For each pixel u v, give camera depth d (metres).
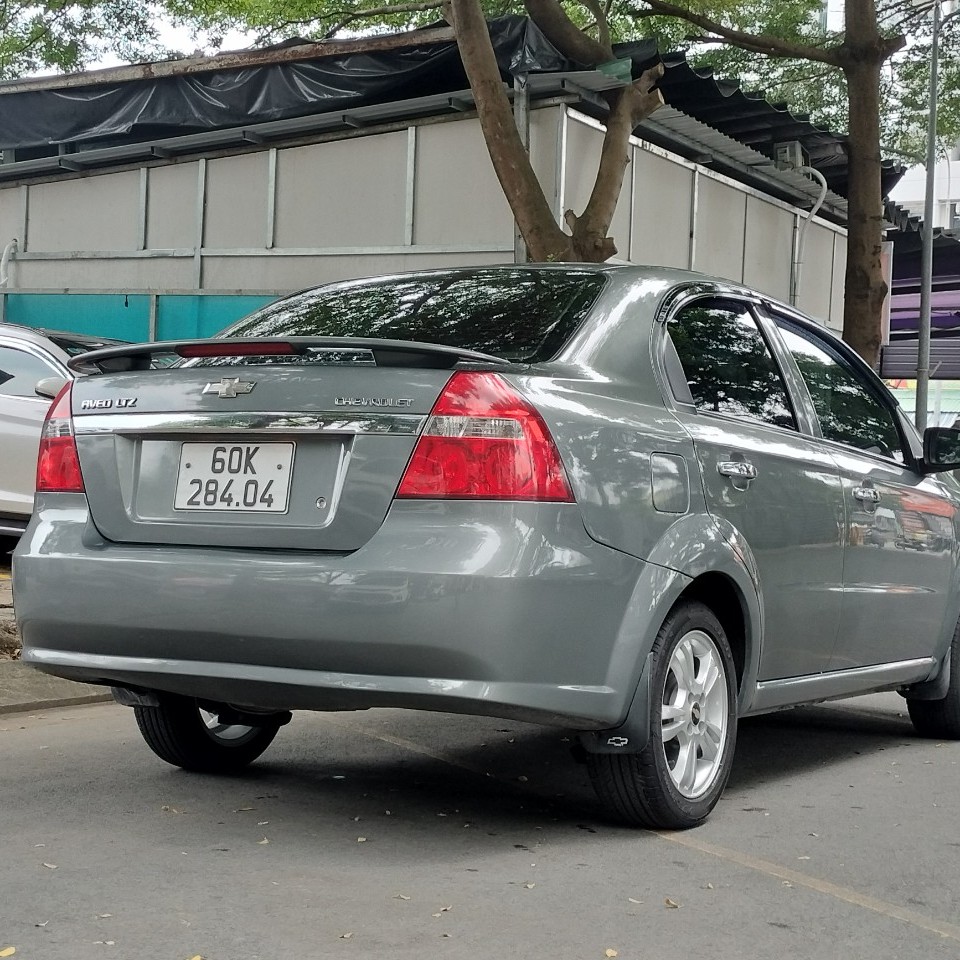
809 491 4.74
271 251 13.85
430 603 3.46
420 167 13.01
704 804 4.18
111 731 5.50
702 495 4.12
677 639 4.02
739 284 4.88
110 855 3.67
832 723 6.50
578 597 3.63
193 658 3.77
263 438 3.74
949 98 22.03
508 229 12.56
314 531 3.63
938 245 22.44
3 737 5.30
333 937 3.04
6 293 15.66
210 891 3.36
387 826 4.10
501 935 3.11
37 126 14.73
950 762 5.57
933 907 3.52
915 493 5.62
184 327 14.46
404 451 3.57
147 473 3.92
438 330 4.21
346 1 15.39
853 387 5.50
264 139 13.78
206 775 4.75
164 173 14.53
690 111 14.02
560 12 11.83
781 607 4.56
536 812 4.34
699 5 15.17
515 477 3.54
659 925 3.24
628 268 4.50
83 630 3.90
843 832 4.26
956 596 5.93
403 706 3.59
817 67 22.30
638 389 4.08
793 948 3.13
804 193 17.41
